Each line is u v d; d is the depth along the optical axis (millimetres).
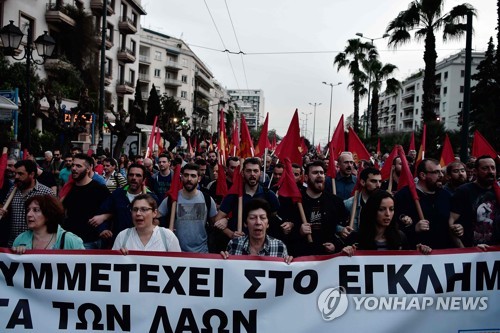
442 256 3436
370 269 3426
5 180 5500
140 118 37875
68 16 28750
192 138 32531
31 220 3516
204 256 3422
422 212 4379
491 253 3439
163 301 3418
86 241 4887
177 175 4582
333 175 5887
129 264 3436
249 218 3578
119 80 41281
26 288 3434
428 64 20969
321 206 4465
